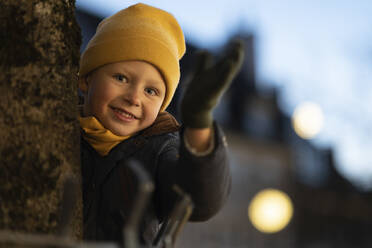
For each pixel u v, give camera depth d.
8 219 0.99
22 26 1.14
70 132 1.15
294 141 16.92
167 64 1.35
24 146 1.06
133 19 1.37
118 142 1.31
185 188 1.04
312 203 13.53
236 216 13.84
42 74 1.13
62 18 1.21
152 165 1.29
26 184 1.03
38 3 1.17
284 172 15.24
